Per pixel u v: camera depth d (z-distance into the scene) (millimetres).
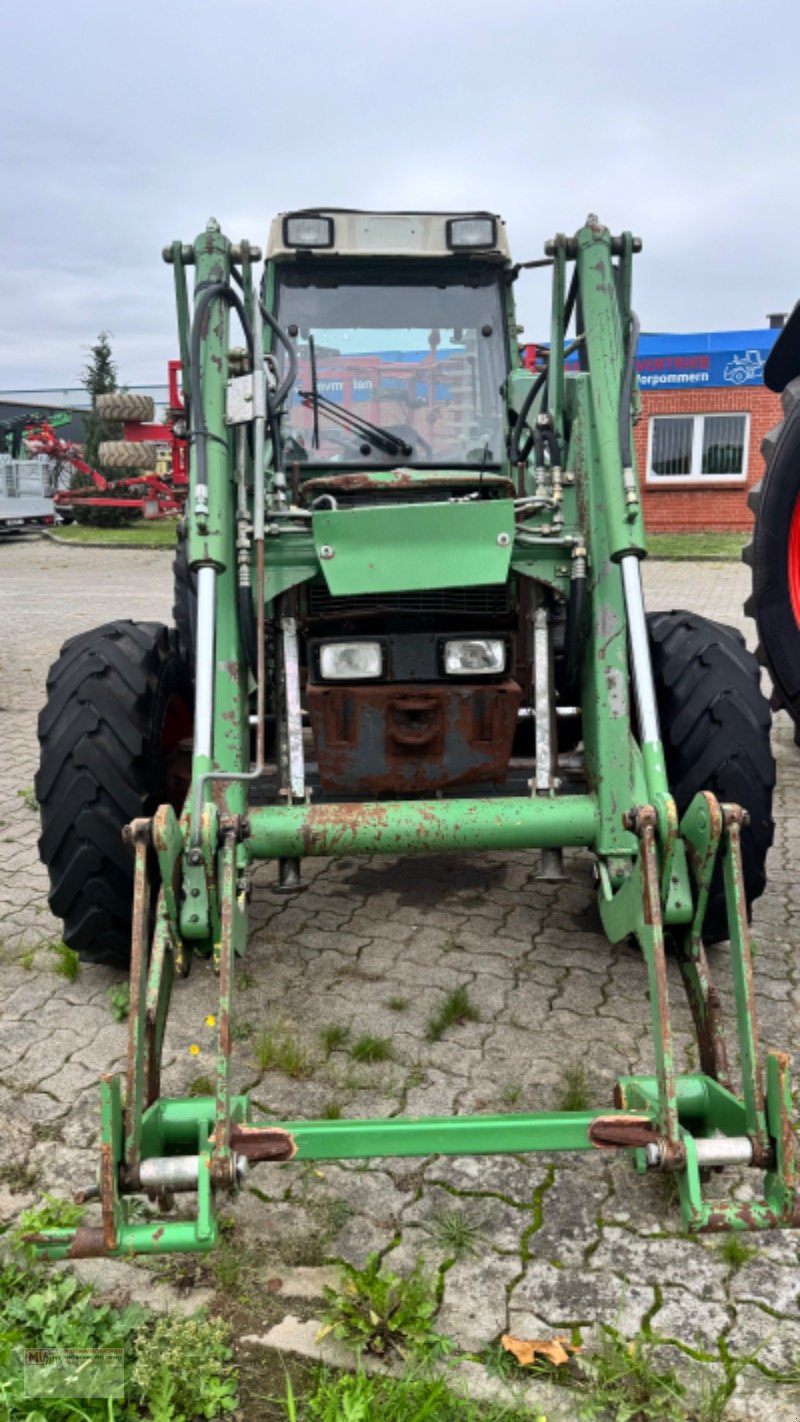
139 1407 2076
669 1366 2113
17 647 10164
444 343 4211
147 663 3438
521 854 4746
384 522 2975
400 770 3316
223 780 2918
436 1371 2105
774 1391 2057
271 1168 2689
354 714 3256
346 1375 2094
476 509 2977
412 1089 2998
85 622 11531
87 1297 2266
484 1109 2896
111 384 27078
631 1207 2549
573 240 3498
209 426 3141
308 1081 3051
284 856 2984
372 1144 2170
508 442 4199
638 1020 3346
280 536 3109
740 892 2264
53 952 3865
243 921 2629
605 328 3285
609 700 3031
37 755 6551
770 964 3670
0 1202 2580
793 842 4840
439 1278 2334
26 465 22297
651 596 12508
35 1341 2191
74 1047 3240
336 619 3307
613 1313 2240
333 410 4168
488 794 3453
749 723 3250
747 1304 2262
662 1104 2135
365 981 3609
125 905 3285
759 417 18359
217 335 3291
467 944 3871
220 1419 2031
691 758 3238
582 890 4344
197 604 2922
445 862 4652
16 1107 2936
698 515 19016
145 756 3279
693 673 3322
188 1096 2969
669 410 18656
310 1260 2395
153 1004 2338
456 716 3262
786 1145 2049
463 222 4062
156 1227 2043
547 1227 2484
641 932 2486
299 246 4043
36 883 4508
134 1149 2078
